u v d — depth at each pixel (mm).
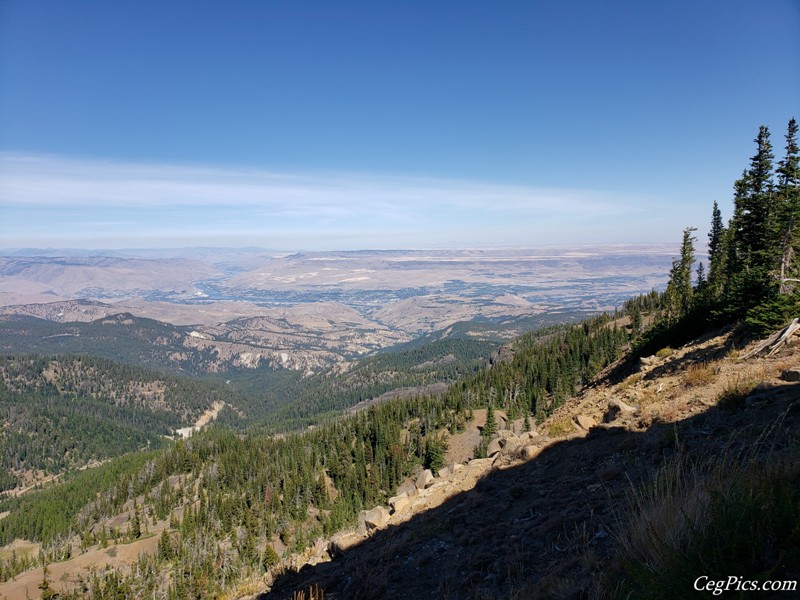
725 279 52438
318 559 13836
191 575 80375
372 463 106562
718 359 18797
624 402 17750
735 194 46688
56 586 95562
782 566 4500
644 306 108188
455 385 133875
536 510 10180
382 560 10422
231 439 190375
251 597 11797
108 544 114438
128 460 193750
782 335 16625
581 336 109625
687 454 9047
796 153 36875
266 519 98688
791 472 5672
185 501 141875
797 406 9719
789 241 36156
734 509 5027
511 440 17047
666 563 4809
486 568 8398
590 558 6691
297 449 142500
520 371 117250
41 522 146875
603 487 9922
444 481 16000
